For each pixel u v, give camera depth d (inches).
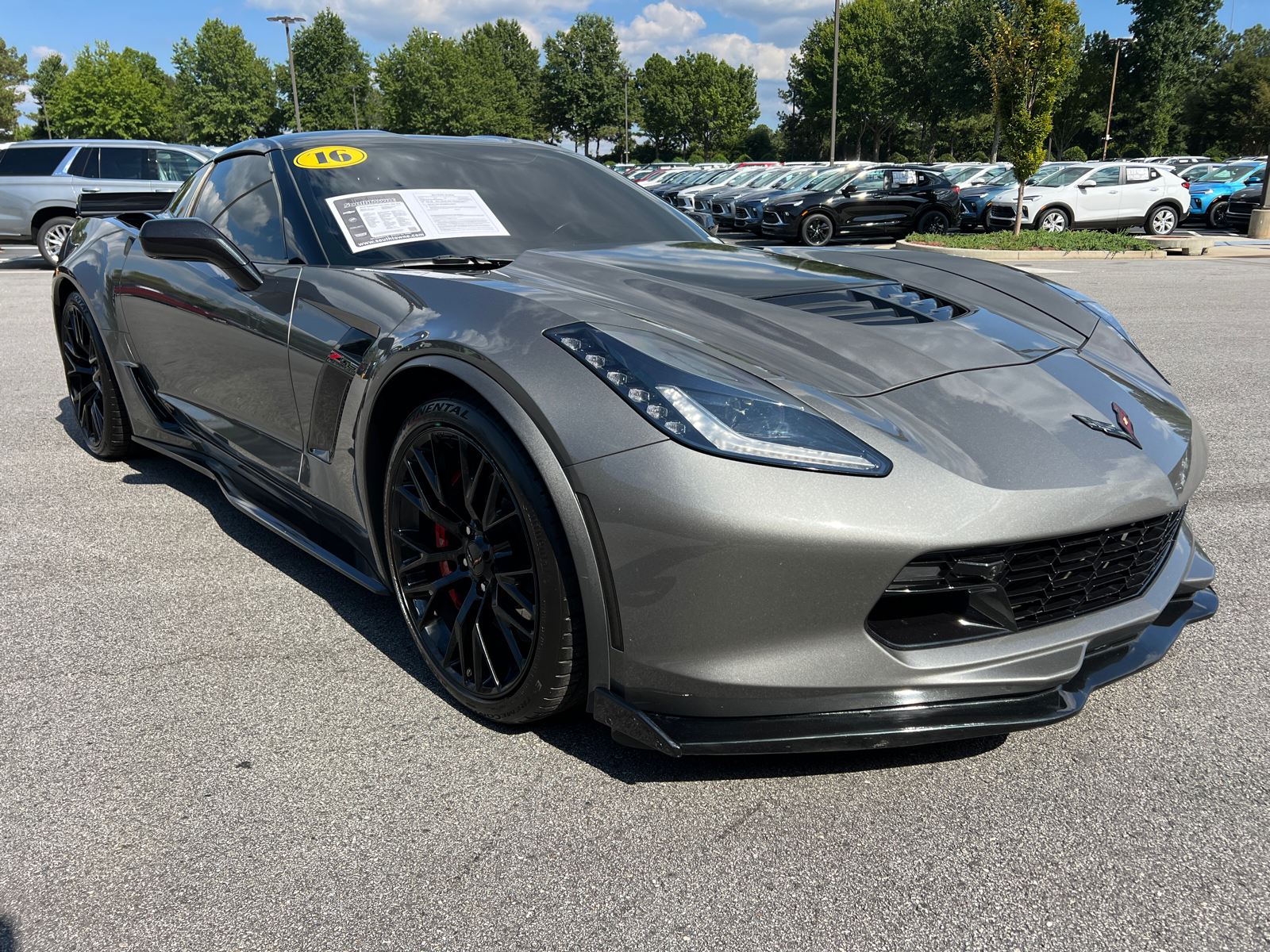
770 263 96.3
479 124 2746.1
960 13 1975.9
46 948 50.3
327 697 76.7
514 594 66.1
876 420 62.3
